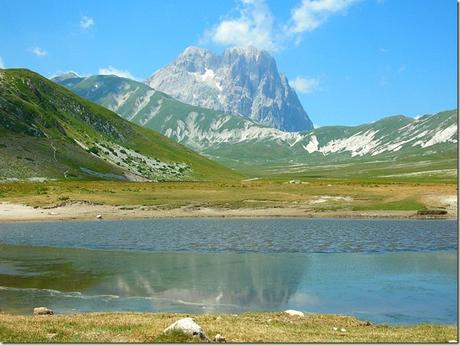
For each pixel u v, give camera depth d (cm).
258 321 2712
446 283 4200
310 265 5094
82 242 6788
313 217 9981
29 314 3123
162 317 2781
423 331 2594
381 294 3803
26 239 7088
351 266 5019
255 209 10862
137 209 10856
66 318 2719
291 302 3591
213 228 8344
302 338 2273
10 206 10831
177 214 10356
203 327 2453
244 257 5619
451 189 13000
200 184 16388
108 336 2238
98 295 3766
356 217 9919
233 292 3881
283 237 7225
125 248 6297
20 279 4359
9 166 16512
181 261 5325
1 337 2194
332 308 3428
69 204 11131
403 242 6731
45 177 16762
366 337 2359
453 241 6806
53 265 5066
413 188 13550
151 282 4234
